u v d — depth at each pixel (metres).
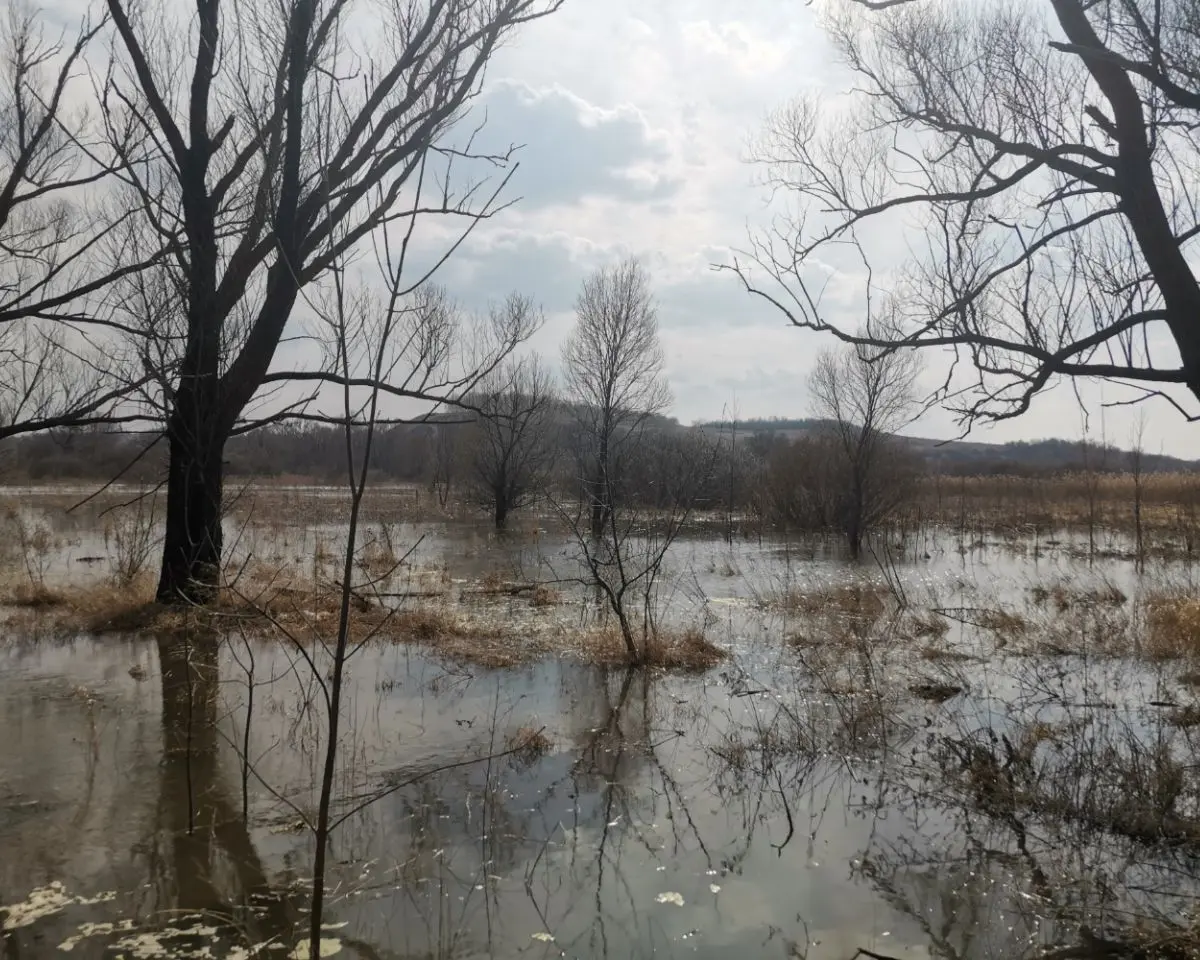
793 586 17.11
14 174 9.84
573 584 17.22
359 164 10.24
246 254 10.96
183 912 4.91
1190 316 6.13
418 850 5.76
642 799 6.74
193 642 10.81
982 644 12.41
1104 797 6.48
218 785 6.62
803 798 6.83
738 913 5.12
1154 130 6.49
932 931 4.95
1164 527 29.31
